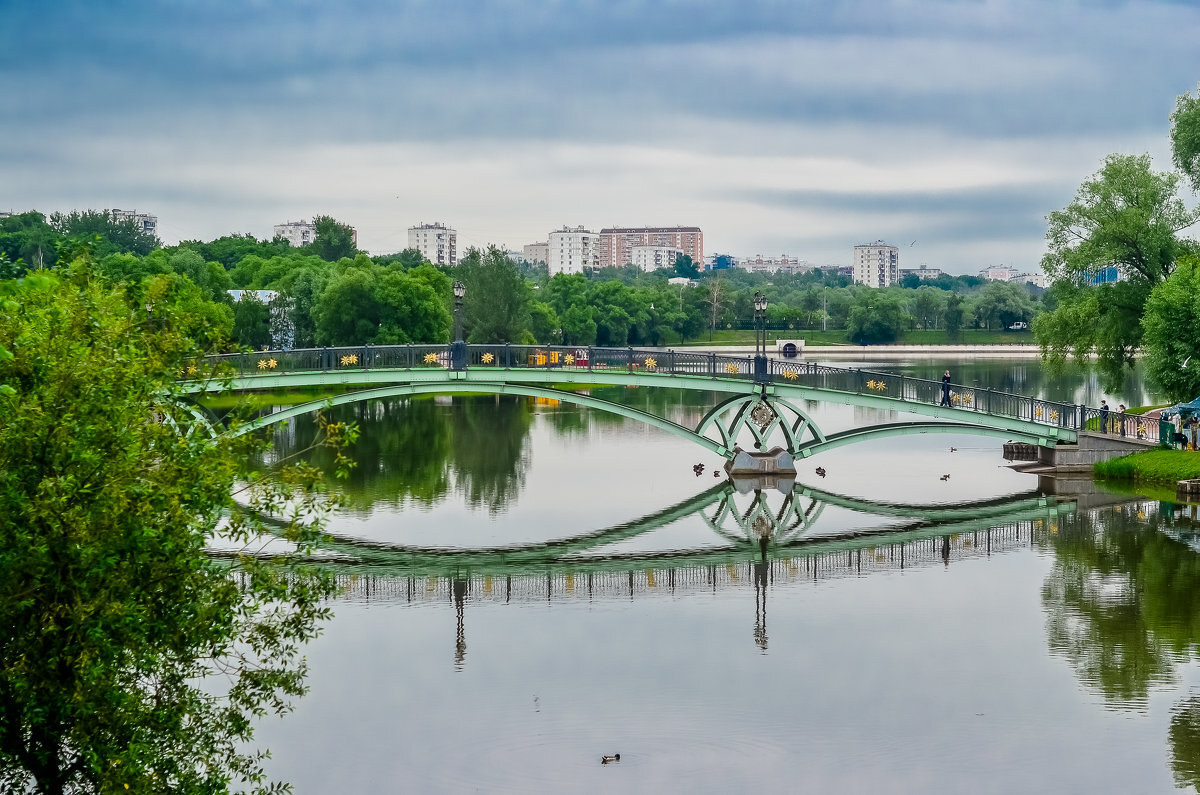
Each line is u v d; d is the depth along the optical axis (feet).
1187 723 85.05
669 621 112.06
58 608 55.93
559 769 77.97
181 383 67.67
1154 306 197.67
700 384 188.55
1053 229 228.43
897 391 190.49
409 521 158.71
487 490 181.78
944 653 100.99
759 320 192.24
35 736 59.06
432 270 399.44
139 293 66.85
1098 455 192.24
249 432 67.92
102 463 57.52
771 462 193.06
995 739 82.48
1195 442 187.11
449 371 176.45
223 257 650.84
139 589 60.23
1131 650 100.99
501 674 96.94
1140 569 128.77
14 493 54.85
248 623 68.69
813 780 76.23
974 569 130.41
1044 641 103.65
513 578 128.26
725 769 77.97
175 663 66.54
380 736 83.87
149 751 60.08
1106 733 83.41
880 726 84.99
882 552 139.54
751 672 96.73
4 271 65.92
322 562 135.74
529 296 434.71
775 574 129.80
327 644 105.50
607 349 184.55
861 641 104.78
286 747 82.07
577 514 163.94
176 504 60.18
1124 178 223.10
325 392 293.84
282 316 379.14
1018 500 171.63
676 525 157.07
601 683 94.53
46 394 57.11
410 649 104.01
